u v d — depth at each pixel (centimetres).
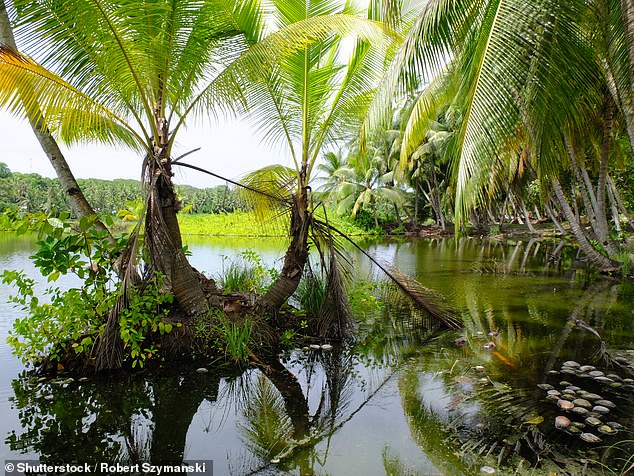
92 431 287
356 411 317
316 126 507
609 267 942
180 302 454
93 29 342
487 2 351
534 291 771
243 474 236
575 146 785
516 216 2934
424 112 527
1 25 434
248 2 430
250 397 344
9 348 439
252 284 631
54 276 392
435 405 321
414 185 2761
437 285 836
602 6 369
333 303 500
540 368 392
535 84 305
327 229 524
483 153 284
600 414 295
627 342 462
